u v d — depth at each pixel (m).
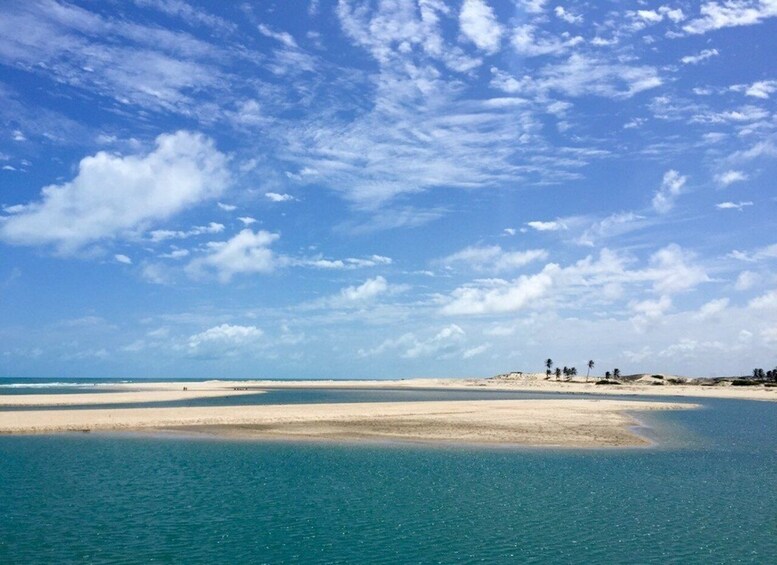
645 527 27.56
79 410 76.69
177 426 61.59
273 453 46.16
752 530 27.23
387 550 24.12
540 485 35.88
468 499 32.34
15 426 58.38
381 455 45.72
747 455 49.41
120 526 26.67
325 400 122.31
